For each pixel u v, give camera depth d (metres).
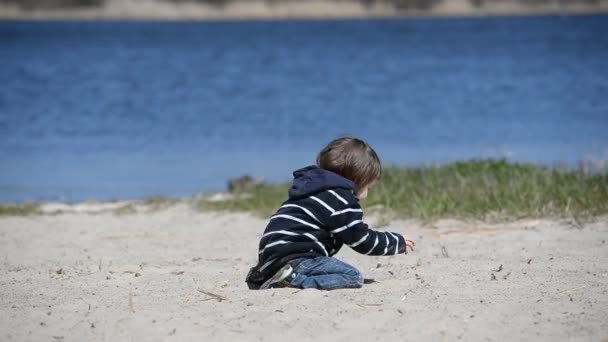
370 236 11.47
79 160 34.47
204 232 17.89
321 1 198.00
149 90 58.09
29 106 50.16
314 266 11.41
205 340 9.44
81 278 12.84
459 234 16.42
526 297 11.09
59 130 42.28
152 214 20.59
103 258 14.98
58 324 10.15
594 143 36.19
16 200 26.55
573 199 18.30
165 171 31.92
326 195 11.41
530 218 17.50
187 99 53.75
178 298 11.31
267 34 123.06
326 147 11.95
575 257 13.95
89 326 10.03
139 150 36.84
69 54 85.69
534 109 47.78
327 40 106.62
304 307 10.52
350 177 11.73
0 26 148.88
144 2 192.88
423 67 70.75
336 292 11.27
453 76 63.78
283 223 11.52
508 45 92.75
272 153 35.91
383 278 12.45
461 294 11.24
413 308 10.48
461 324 9.82
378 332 9.59
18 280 12.77
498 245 15.27
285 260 11.45
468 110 47.75
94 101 52.69
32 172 31.73
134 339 9.53
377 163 11.87
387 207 18.98
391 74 66.12
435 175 21.53
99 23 164.12
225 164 33.31
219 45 98.75
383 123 44.19
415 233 16.69
